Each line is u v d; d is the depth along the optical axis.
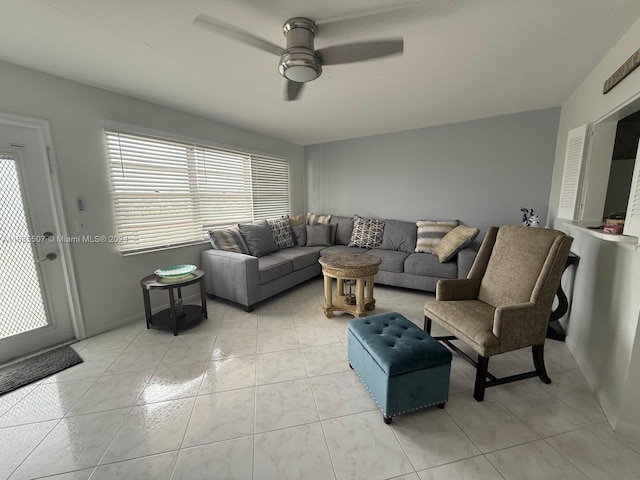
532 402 1.60
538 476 1.17
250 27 1.55
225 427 1.44
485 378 1.60
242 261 2.80
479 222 3.66
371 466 1.23
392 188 4.23
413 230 3.87
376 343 1.57
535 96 2.70
